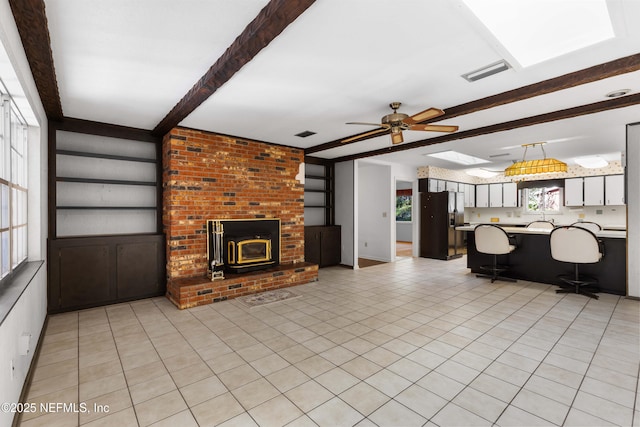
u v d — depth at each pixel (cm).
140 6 171
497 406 186
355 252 632
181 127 398
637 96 295
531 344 270
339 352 257
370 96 303
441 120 352
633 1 162
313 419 176
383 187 729
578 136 448
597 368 229
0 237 199
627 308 364
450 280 517
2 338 153
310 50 218
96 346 269
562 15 178
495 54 223
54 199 354
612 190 710
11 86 202
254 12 178
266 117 367
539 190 845
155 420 176
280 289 455
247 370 229
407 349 262
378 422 173
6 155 215
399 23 186
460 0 164
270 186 489
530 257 500
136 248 397
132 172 422
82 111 342
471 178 943
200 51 219
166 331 302
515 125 376
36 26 178
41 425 172
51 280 342
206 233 420
